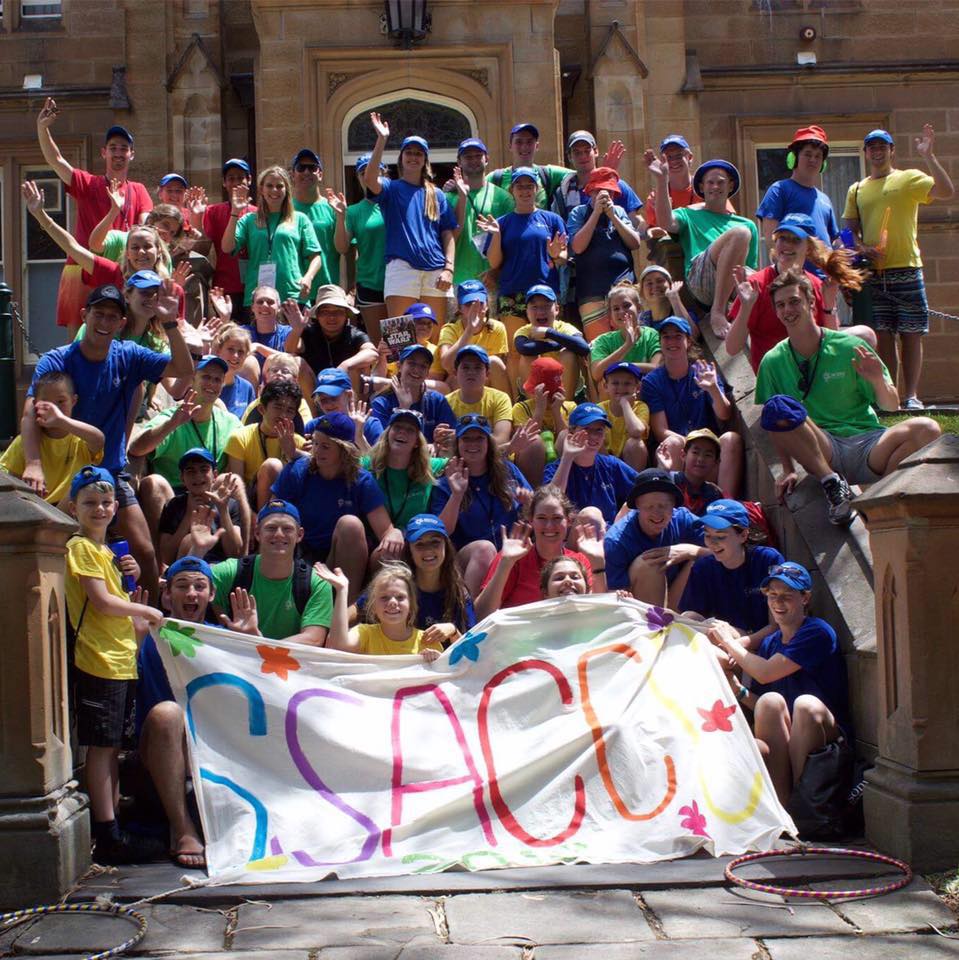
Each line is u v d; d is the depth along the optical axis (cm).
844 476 820
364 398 988
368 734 649
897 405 828
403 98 1666
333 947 498
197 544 746
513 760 641
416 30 1606
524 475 913
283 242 1184
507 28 1636
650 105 1783
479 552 779
